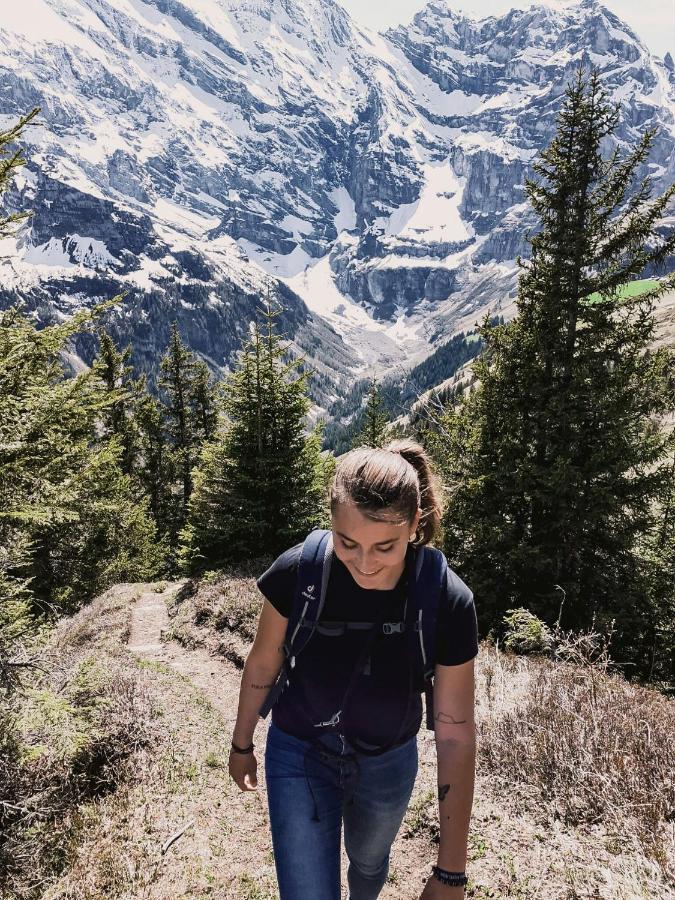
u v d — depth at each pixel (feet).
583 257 41.86
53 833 14.53
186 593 50.55
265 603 6.32
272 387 62.49
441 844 5.49
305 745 6.44
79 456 19.62
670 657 37.99
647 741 13.70
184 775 17.03
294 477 62.69
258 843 13.98
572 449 41.52
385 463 5.16
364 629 5.83
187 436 140.36
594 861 10.69
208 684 29.19
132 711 20.18
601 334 42.39
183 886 12.04
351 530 5.05
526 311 44.24
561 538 42.01
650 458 40.68
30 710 17.26
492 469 44.34
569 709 15.51
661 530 42.78
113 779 16.97
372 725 6.16
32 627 20.80
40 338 17.95
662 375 40.96
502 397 44.45
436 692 5.88
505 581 42.83
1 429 17.78
